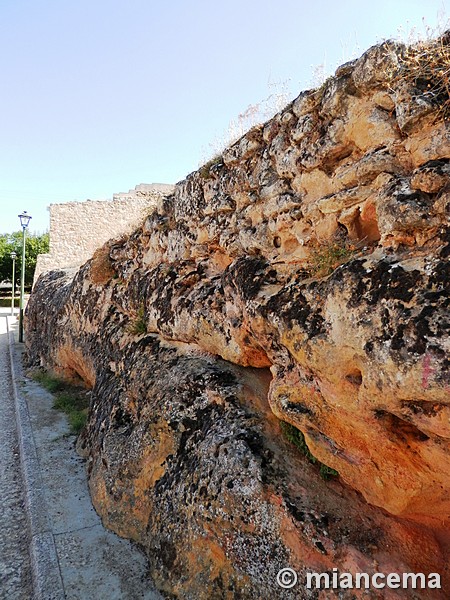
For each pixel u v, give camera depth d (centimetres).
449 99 222
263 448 350
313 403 283
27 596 382
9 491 558
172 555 359
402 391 208
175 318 493
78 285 896
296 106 328
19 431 719
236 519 320
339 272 252
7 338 1723
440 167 220
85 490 523
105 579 372
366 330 225
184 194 523
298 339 270
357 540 286
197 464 374
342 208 286
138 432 473
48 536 430
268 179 367
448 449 222
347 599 260
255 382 426
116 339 652
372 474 276
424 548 286
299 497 313
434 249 215
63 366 966
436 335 194
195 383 438
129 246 711
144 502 426
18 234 3378
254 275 354
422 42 247
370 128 269
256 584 295
